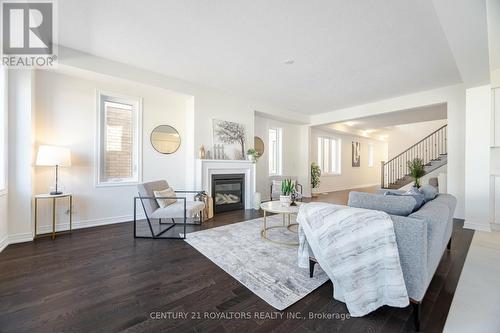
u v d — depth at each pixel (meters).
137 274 2.06
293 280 1.97
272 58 3.18
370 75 3.71
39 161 2.86
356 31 2.50
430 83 4.04
